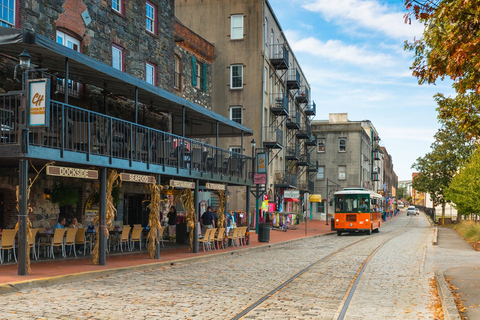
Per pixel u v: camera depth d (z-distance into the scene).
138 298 9.63
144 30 23.42
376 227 40.28
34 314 7.98
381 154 104.06
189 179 21.44
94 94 19.58
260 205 38.62
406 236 34.59
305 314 8.51
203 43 34.34
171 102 19.44
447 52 8.64
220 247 22.70
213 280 12.51
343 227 37.25
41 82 11.45
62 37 18.03
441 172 54.34
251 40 39.69
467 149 52.34
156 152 17.77
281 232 37.09
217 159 22.17
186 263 16.80
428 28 9.43
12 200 16.09
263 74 39.47
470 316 8.04
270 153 42.38
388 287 11.80
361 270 15.03
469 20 8.27
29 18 16.22
